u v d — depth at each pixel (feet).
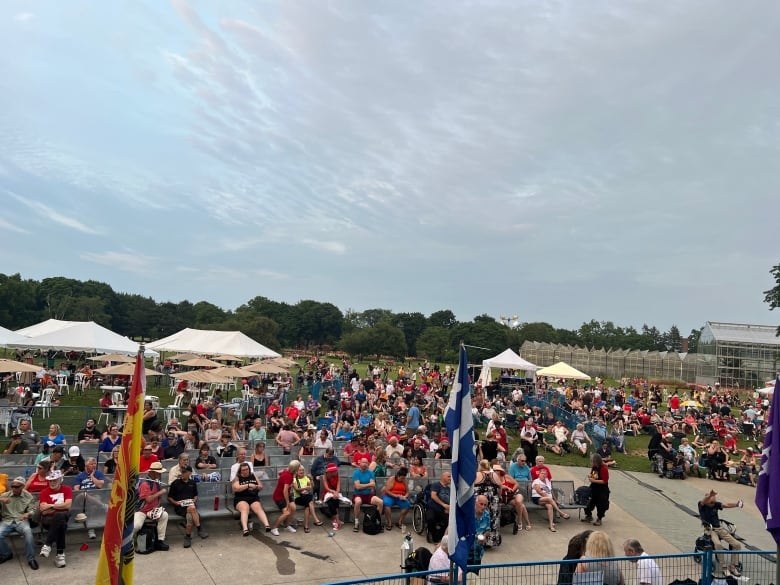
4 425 71.67
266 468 45.44
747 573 33.17
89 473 40.24
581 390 153.17
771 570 34.06
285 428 62.64
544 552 41.22
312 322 485.97
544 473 49.65
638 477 69.41
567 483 51.42
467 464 18.98
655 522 51.03
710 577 27.63
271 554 36.96
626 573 24.81
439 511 41.19
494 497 42.01
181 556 35.65
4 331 93.25
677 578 29.68
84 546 35.42
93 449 51.34
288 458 52.49
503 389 127.54
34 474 36.99
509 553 40.52
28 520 33.37
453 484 19.07
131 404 13.80
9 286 317.22
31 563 32.55
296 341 492.13
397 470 48.75
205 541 38.37
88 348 91.40
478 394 98.99
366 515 42.60
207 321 433.89
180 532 39.52
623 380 201.77
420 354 412.57
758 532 51.34
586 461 75.31
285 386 107.86
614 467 74.18
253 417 72.95
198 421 66.54
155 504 36.86
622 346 521.65
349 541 40.42
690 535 48.01
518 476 49.93
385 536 41.98
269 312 495.82
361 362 364.99
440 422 83.30
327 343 498.28
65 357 174.50
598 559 23.07
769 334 235.81
